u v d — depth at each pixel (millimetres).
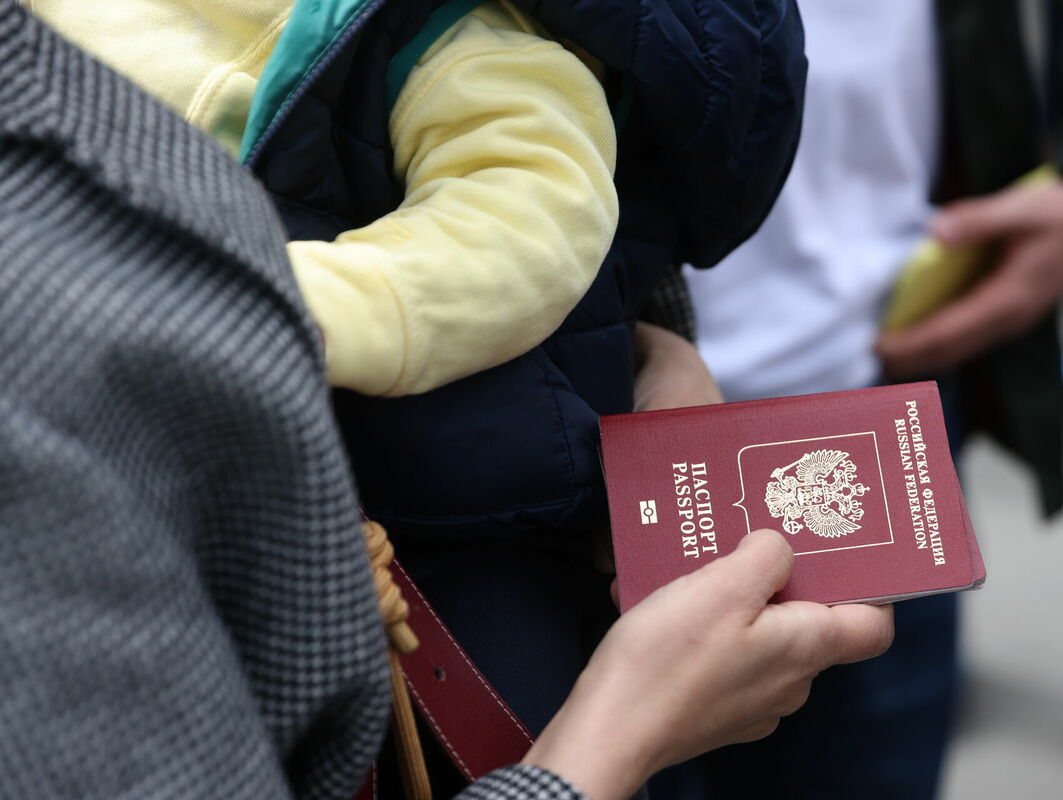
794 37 887
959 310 1609
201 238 488
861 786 1581
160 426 485
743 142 880
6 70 476
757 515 811
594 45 789
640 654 687
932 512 817
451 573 874
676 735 685
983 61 1550
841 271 1525
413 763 766
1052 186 1622
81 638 443
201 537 523
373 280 714
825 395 833
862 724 1554
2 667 432
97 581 448
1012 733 2320
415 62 794
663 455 814
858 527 811
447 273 729
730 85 832
